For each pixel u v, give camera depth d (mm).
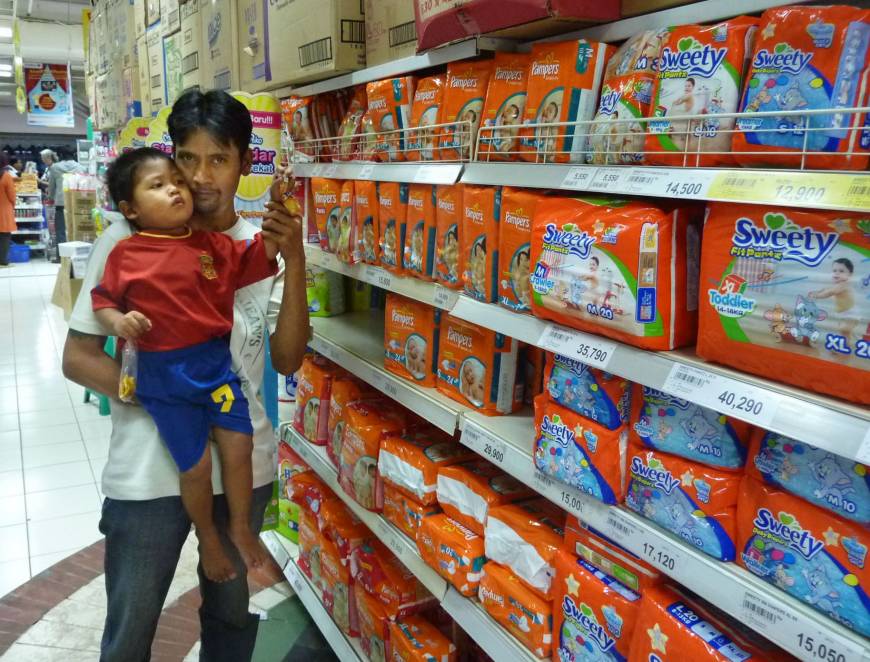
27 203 13422
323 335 2502
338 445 2326
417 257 1812
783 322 938
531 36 1526
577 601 1329
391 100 1897
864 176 819
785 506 986
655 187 1074
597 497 1253
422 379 1935
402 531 1978
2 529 3297
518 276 1443
